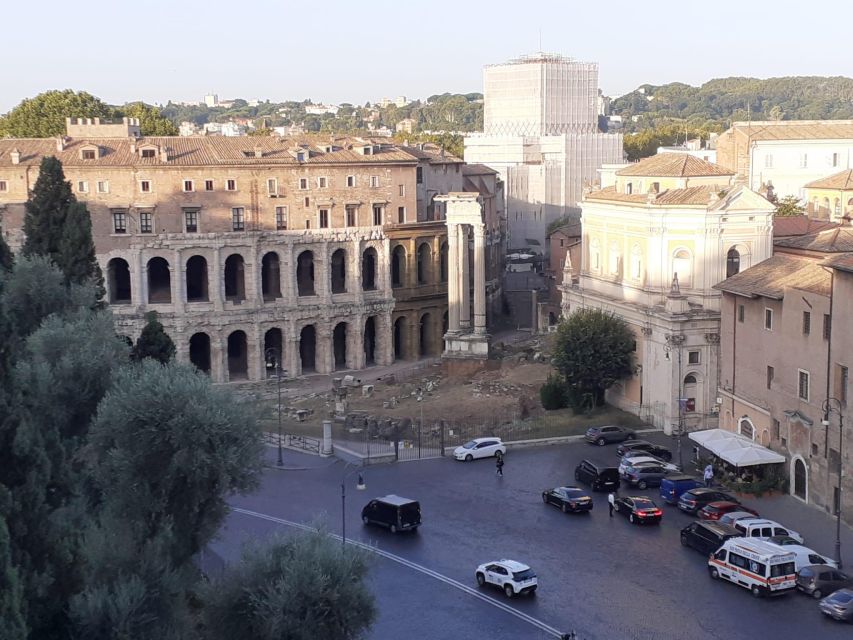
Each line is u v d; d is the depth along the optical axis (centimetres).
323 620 5212
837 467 8162
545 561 7519
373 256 15975
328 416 12256
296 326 14900
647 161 12569
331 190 15062
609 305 12106
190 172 14225
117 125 16050
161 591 5169
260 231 14588
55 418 6122
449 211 14475
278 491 9288
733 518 7906
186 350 14300
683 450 10300
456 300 14625
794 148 19050
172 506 5706
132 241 14050
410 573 7338
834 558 7319
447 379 14012
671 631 6338
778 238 12431
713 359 10869
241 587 5369
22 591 4578
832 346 8125
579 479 9344
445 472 9781
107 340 6856
